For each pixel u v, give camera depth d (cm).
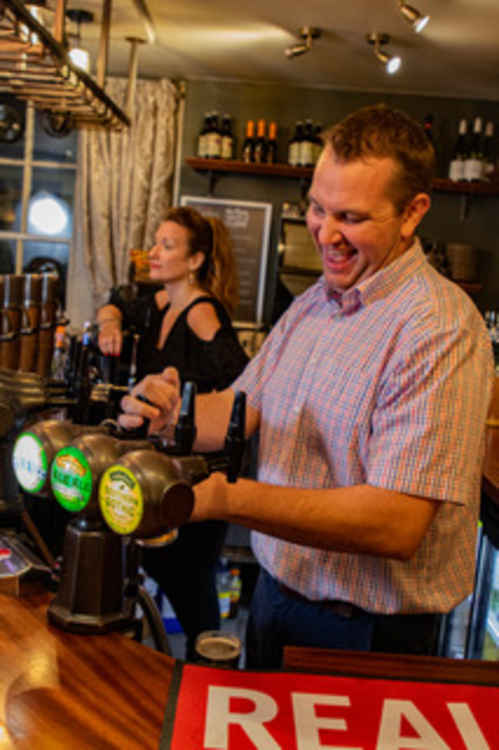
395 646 129
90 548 104
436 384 108
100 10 367
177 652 286
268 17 367
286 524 109
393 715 95
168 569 239
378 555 111
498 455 214
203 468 100
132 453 95
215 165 488
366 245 116
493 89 477
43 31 203
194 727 88
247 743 87
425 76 458
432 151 116
